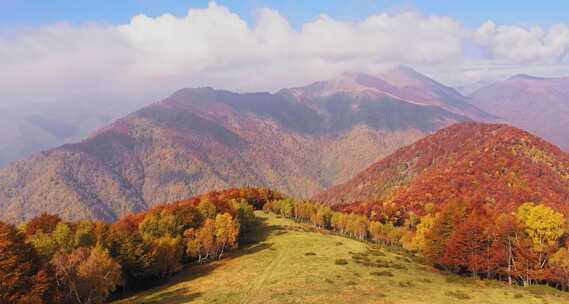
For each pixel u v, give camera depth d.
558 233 72.62
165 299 61.38
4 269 52.97
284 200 169.00
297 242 98.50
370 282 61.88
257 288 60.94
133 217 114.62
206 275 76.12
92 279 59.09
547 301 56.34
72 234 78.62
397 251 106.06
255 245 100.19
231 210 112.56
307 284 60.50
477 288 63.72
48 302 54.97
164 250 78.56
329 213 155.38
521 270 72.25
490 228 76.06
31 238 77.12
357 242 104.81
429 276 72.31
